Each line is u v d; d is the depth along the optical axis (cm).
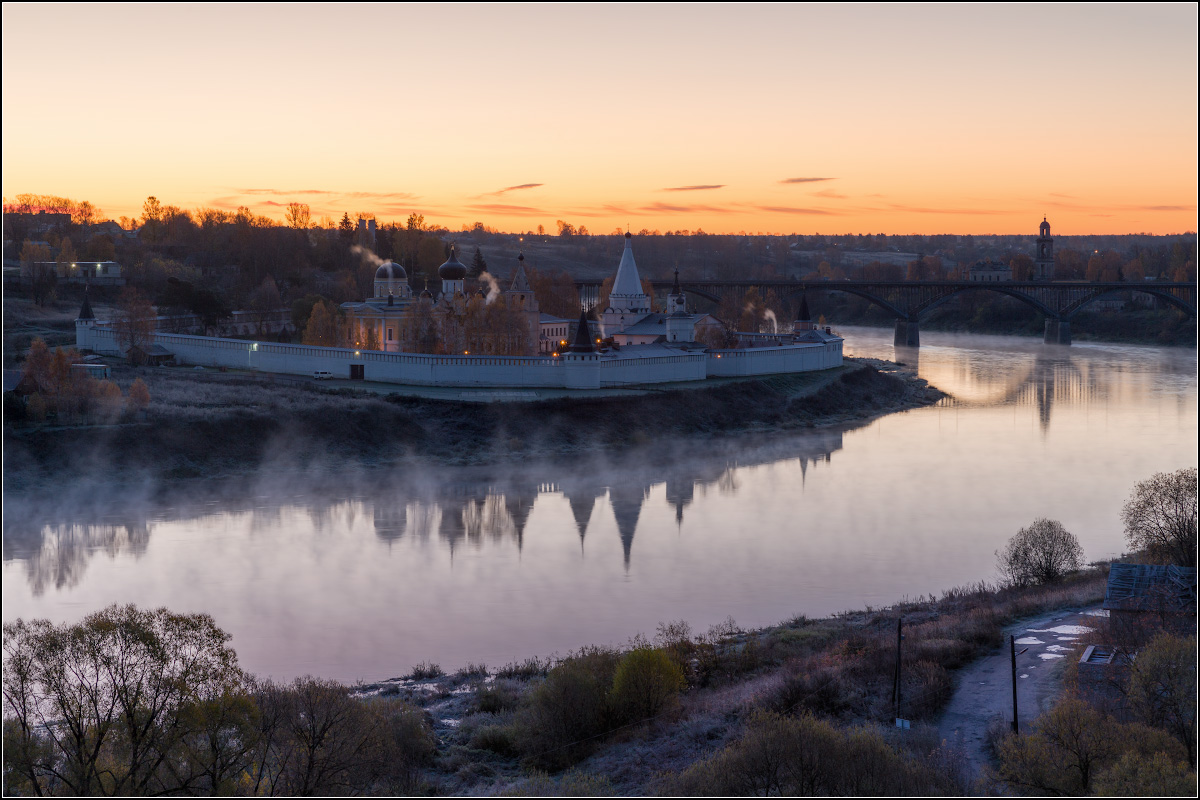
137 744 4166
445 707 5766
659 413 14850
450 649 6862
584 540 9556
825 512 10531
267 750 4406
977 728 4978
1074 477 12056
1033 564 7950
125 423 12062
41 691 4341
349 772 4597
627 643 6856
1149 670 4606
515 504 10881
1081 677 5038
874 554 9044
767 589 8125
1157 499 7438
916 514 10400
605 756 5012
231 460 12100
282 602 7781
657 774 4628
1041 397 18625
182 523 10025
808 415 16388
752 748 4425
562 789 4506
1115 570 5697
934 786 4231
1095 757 4222
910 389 19250
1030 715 5016
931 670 5550
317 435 12812
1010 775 4297
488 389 14900
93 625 4319
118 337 17138
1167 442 14175
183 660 4362
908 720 5044
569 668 5431
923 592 7988
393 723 5097
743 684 5831
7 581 8194
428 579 8388
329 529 9881
